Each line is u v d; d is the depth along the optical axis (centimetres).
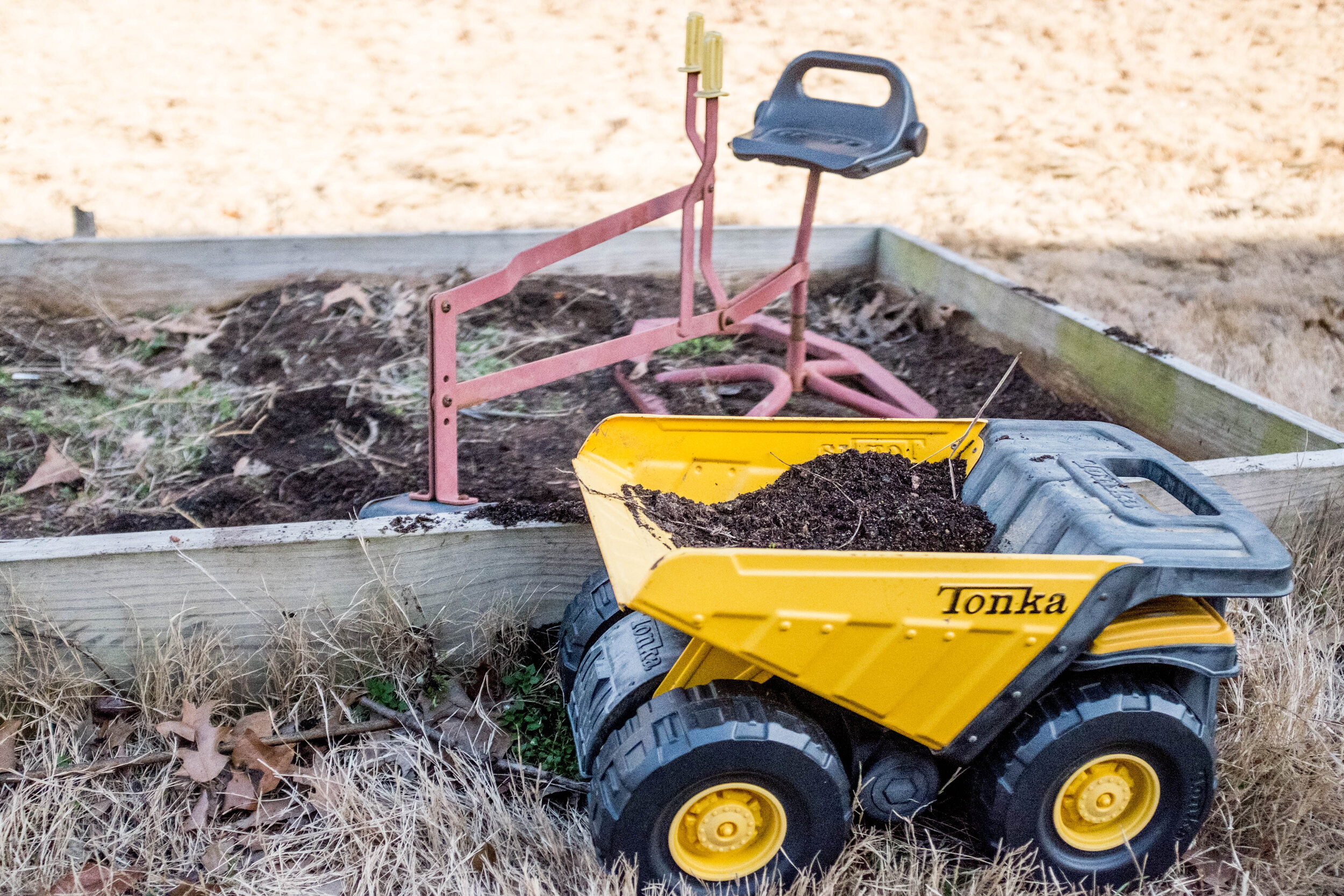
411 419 167
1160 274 225
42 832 123
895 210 260
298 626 134
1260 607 141
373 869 121
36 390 170
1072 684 119
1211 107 327
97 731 130
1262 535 117
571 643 131
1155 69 351
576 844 123
